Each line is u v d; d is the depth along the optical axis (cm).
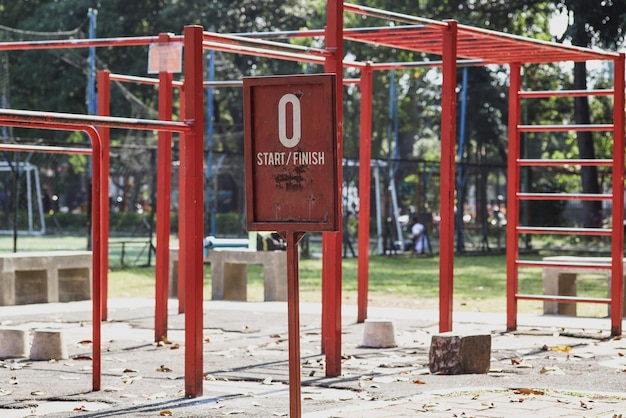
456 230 3572
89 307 1666
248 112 630
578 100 3662
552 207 4003
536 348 1212
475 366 1018
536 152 3950
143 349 1209
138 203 4838
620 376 998
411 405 828
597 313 1705
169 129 853
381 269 2814
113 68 4600
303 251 3177
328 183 612
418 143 5069
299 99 618
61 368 1052
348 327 1435
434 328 1412
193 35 880
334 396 887
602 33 3447
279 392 917
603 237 3766
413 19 1116
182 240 1577
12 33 4500
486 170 3631
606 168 4153
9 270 1694
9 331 1136
